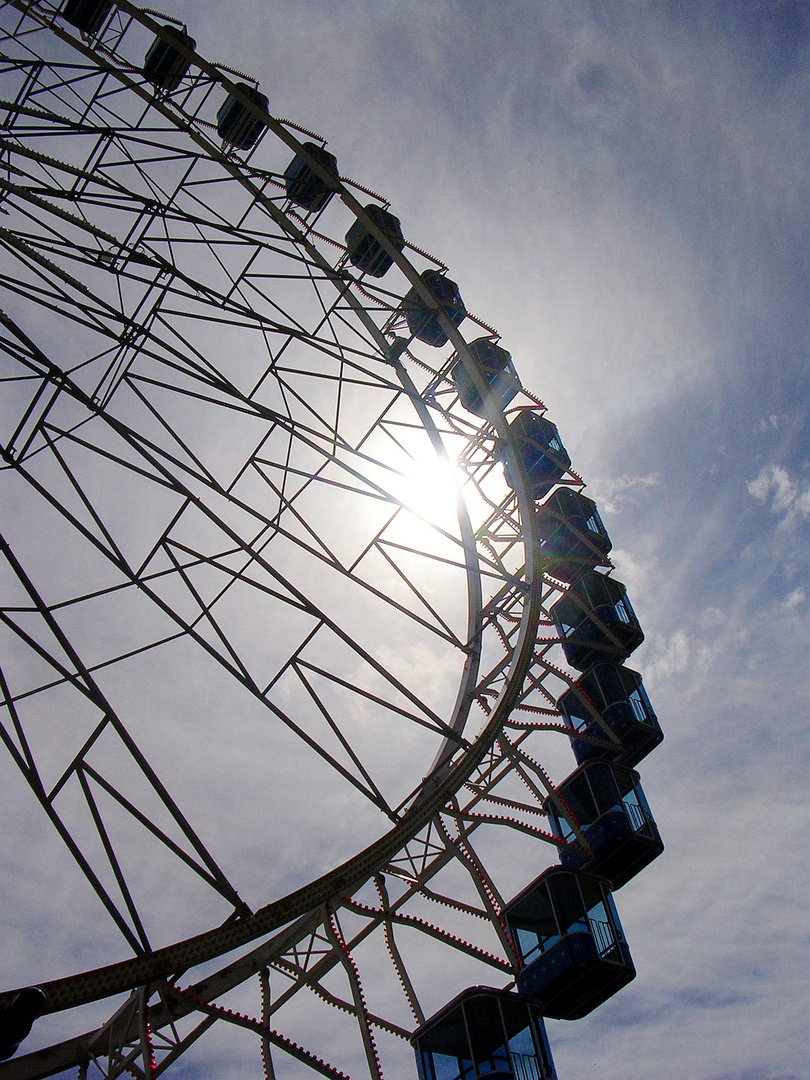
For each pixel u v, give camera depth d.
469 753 23.80
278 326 25.42
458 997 21.69
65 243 22.06
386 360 32.66
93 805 17.28
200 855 17.80
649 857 27.38
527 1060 21.02
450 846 22.70
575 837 27.66
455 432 31.72
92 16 28.28
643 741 31.02
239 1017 17.53
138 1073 17.20
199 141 29.30
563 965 23.28
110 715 17.52
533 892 25.06
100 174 24.94
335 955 20.20
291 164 32.47
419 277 32.31
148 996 16.83
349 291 32.69
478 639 28.39
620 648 32.78
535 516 30.16
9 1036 9.98
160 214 24.00
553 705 32.91
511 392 34.56
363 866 20.56
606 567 35.62
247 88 30.84
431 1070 20.98
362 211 31.72
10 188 21.83
